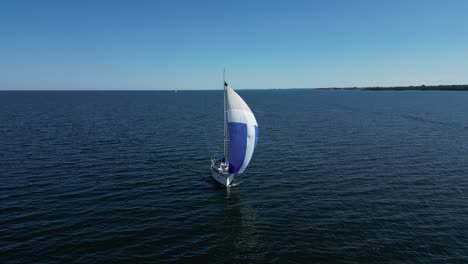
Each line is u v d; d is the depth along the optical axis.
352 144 57.16
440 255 21.38
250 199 31.41
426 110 120.88
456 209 28.53
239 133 32.88
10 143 54.78
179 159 46.72
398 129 74.69
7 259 20.56
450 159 45.75
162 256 21.31
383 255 21.41
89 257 20.98
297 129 75.44
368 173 39.44
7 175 37.38
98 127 76.12
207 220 26.75
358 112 118.06
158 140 60.91
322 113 116.06
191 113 120.00
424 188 33.91
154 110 132.12
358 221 26.31
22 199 30.28
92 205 29.36
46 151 49.53
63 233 23.98
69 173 38.69
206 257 21.30
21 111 114.38
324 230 24.89
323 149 53.06
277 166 42.88
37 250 21.66
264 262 20.78
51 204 29.31
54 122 83.88
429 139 61.59
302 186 35.00
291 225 25.80
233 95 33.00
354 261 20.80
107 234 24.00
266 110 132.00
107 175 38.34
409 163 43.84
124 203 30.02
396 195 31.98
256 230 25.00
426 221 26.25
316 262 20.70
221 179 35.16
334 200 30.89
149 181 36.56
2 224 25.11
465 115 102.31
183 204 30.08
